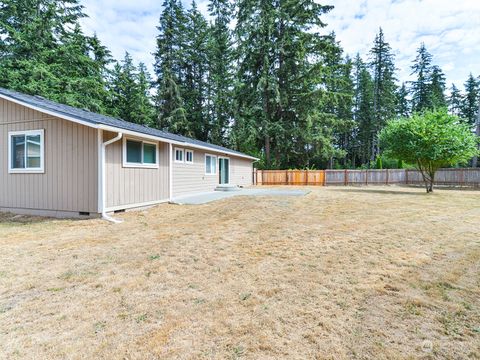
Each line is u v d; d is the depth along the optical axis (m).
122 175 7.74
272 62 23.33
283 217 6.61
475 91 34.31
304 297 2.79
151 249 4.39
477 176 17.73
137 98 26.55
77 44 20.53
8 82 15.79
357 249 4.19
